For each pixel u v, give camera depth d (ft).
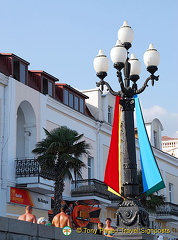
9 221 36.01
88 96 138.72
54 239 40.24
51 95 117.29
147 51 54.08
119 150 53.93
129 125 52.60
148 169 52.44
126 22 55.36
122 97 53.31
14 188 97.55
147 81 53.52
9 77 99.86
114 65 52.13
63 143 90.12
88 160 130.41
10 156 98.12
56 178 91.56
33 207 102.58
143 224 50.78
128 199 51.57
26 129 107.76
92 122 131.85
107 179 52.80
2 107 98.27
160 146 176.45
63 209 49.78
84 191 118.73
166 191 173.27
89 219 119.03
